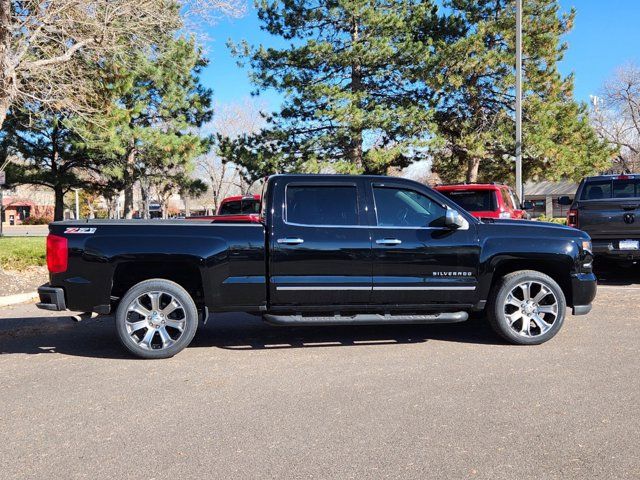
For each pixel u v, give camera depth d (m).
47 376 5.22
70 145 24.02
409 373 5.17
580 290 6.20
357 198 6.02
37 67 11.66
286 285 5.80
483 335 6.70
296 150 23.00
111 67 14.23
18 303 9.55
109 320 7.99
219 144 24.33
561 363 5.41
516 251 6.09
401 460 3.41
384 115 21.16
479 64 21.77
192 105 24.88
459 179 29.44
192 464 3.39
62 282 5.69
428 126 21.59
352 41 22.00
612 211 10.09
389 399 4.47
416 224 6.07
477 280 6.06
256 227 5.85
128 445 3.67
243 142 23.45
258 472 3.28
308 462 3.40
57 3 11.24
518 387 4.71
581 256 6.20
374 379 5.00
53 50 12.60
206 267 5.72
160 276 6.16
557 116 23.78
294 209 5.92
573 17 24.09
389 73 22.56
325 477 3.21
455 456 3.45
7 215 70.62
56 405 4.44
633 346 6.01
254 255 5.79
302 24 22.30
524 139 22.09
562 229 6.28
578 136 23.88
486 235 6.11
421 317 5.99
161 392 4.72
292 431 3.87
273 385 4.88
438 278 5.99
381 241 5.89
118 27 12.31
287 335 6.84
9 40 10.72
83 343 6.56
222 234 5.79
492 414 4.12
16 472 3.32
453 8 24.61
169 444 3.68
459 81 21.80
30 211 74.19
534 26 23.05
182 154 22.83
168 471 3.31
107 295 5.70
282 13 22.19
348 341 6.48
